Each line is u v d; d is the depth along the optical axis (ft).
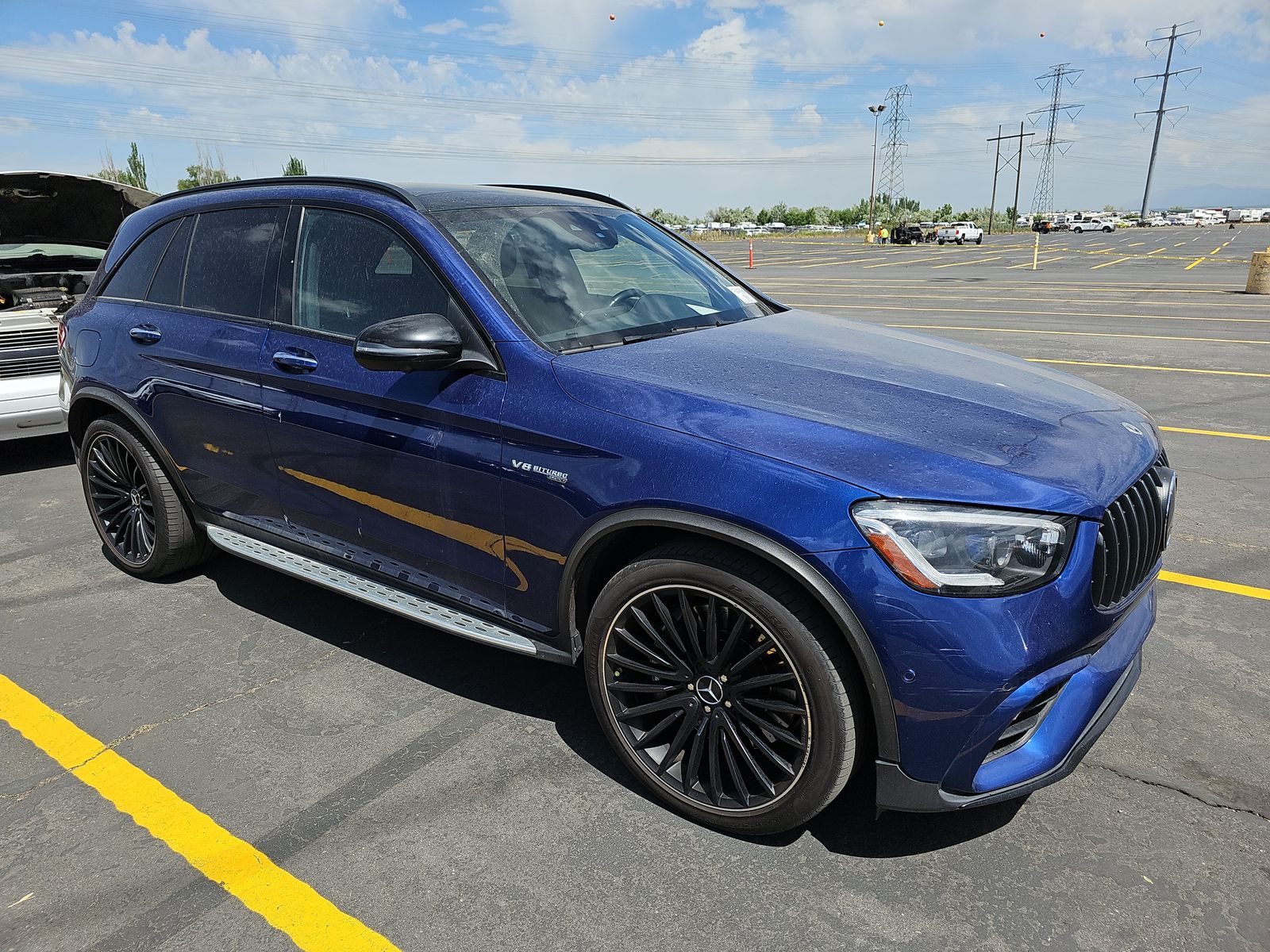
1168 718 9.31
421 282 9.05
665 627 7.54
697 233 272.72
